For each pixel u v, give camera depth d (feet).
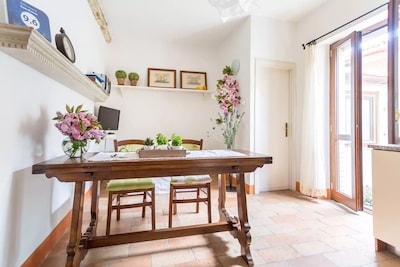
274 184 10.85
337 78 9.37
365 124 13.51
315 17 9.75
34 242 4.60
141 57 13.41
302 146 9.89
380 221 5.27
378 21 7.56
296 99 10.72
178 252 5.32
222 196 6.73
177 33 12.44
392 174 5.02
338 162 9.27
